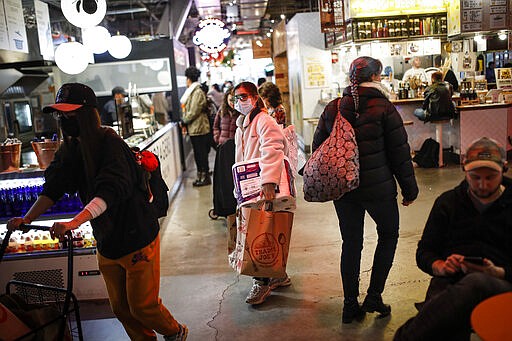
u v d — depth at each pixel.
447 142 9.27
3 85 6.38
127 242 2.77
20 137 6.80
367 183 3.21
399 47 9.54
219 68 26.47
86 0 5.14
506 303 1.95
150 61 10.13
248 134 3.70
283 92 14.65
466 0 8.26
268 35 20.08
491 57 10.59
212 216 6.45
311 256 4.83
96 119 2.70
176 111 10.31
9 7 4.79
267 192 3.44
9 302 2.66
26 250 4.07
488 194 2.35
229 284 4.32
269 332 3.44
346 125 3.17
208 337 3.43
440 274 2.44
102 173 2.60
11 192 4.11
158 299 2.99
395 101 9.05
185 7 13.81
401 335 2.44
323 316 3.60
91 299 4.05
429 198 6.64
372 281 3.45
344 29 9.31
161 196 3.08
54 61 5.61
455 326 2.27
